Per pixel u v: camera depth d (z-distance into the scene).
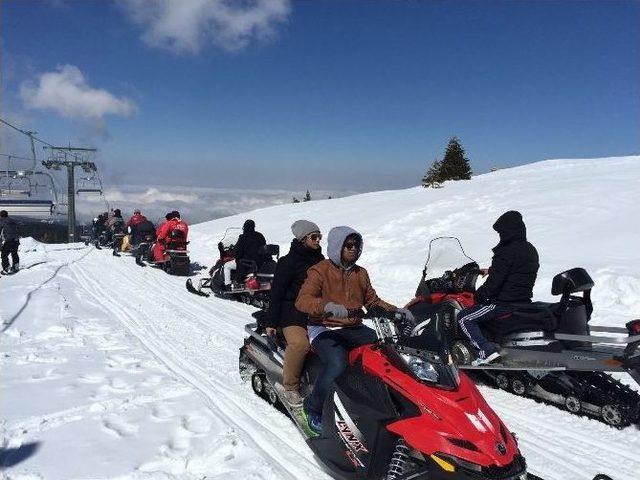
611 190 17.03
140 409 4.76
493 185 23.19
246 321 8.87
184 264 14.56
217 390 5.47
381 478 3.51
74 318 8.31
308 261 4.72
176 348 7.02
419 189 27.75
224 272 10.82
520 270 5.52
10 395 5.02
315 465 3.96
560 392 5.21
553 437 4.55
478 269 6.43
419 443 3.26
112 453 3.95
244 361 5.76
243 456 3.95
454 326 5.98
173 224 14.93
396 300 9.91
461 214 17.53
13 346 6.70
